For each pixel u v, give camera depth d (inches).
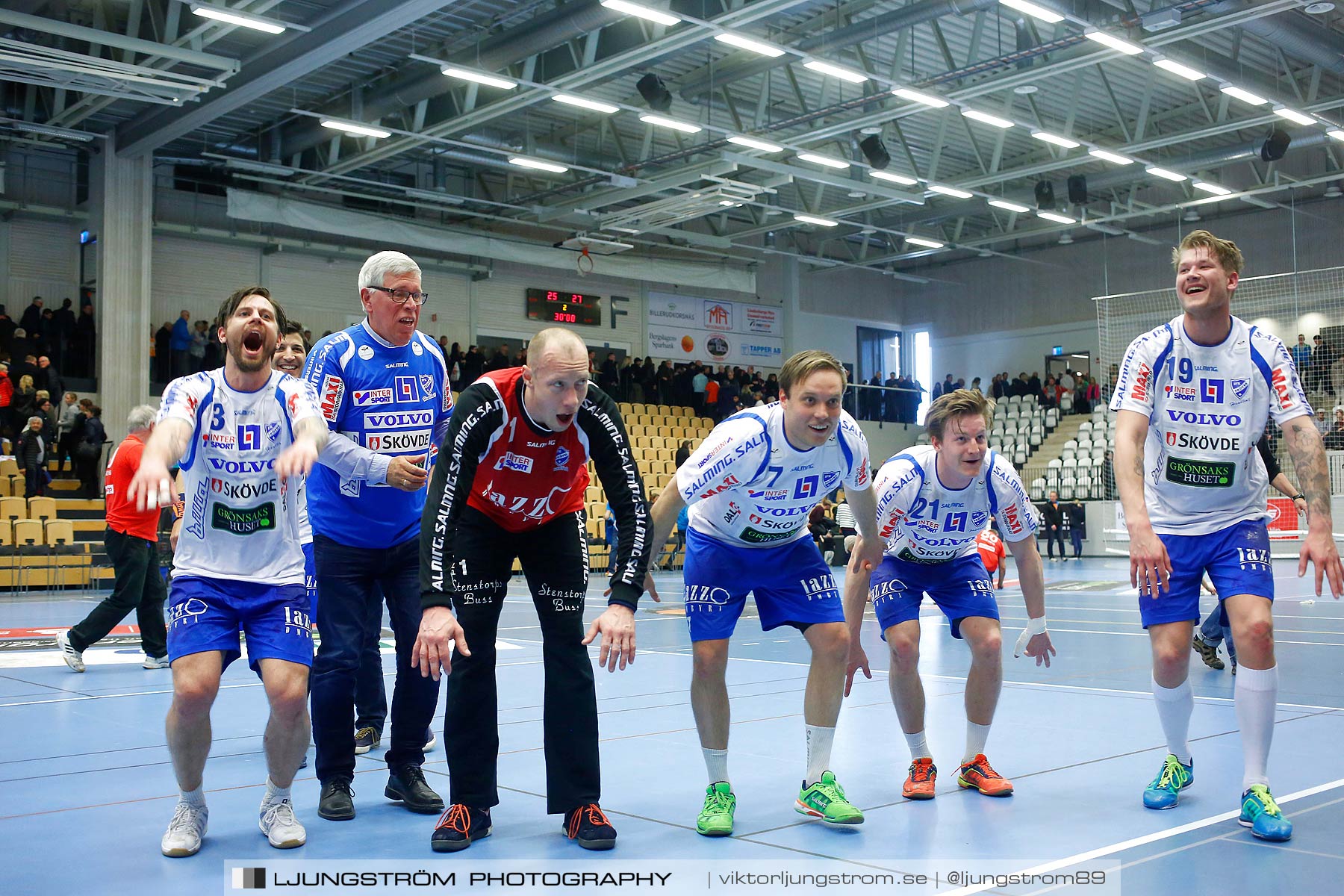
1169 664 135.9
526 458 120.9
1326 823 125.7
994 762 162.2
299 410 123.7
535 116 789.9
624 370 982.4
